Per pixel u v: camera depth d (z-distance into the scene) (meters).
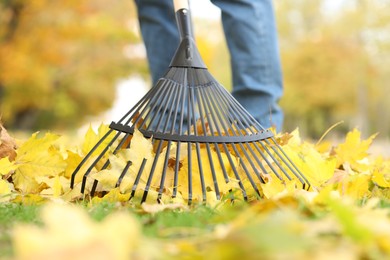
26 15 18.36
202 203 1.86
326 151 3.18
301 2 36.19
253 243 0.78
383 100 39.75
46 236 0.85
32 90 20.84
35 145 2.31
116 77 22.92
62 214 0.89
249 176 2.01
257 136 2.13
